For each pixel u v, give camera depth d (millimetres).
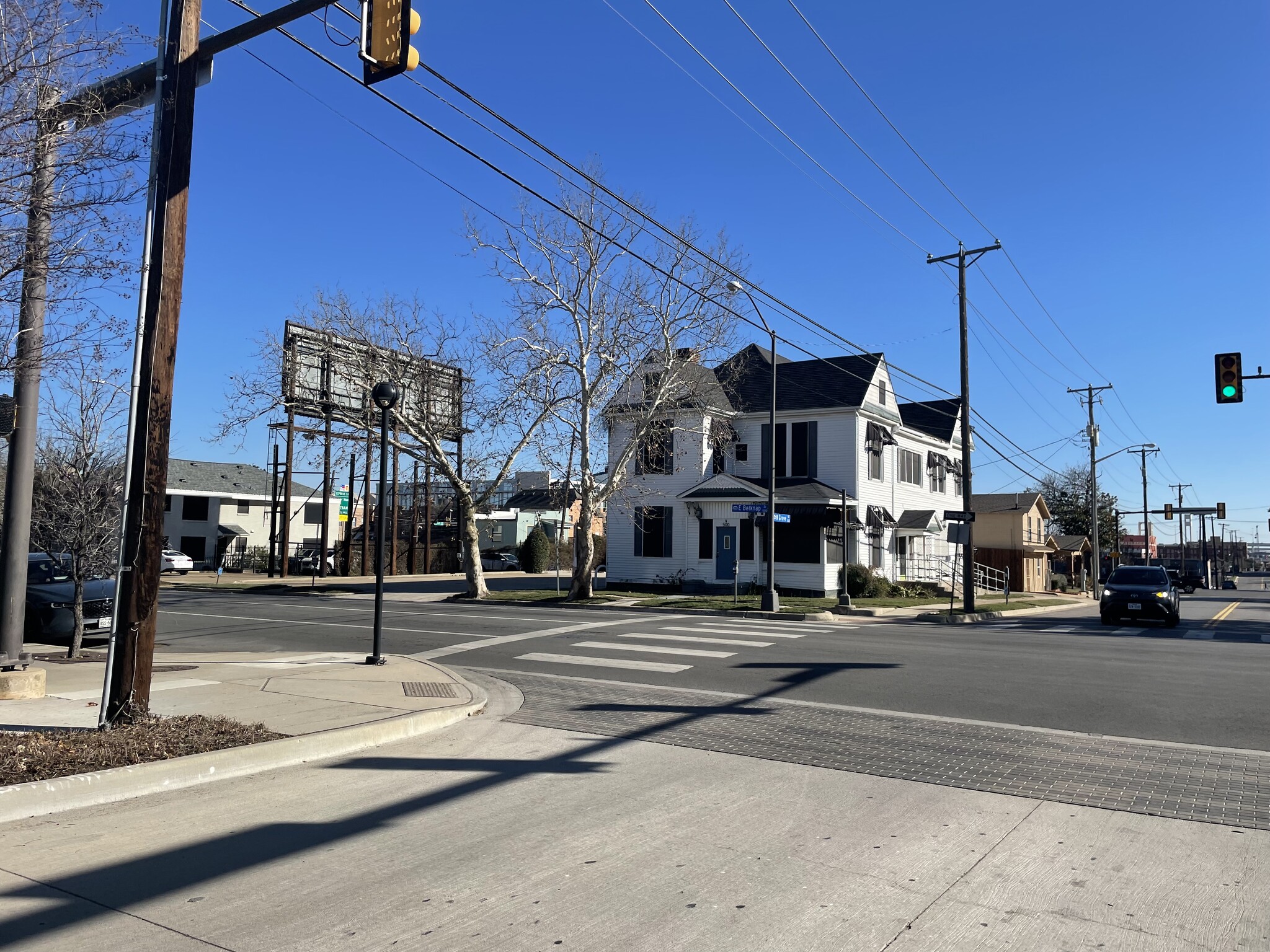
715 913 4539
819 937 4270
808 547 31328
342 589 34375
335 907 4586
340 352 27719
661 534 33781
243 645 16391
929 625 23172
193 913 4504
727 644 16141
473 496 29453
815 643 16469
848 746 8461
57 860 5246
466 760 7902
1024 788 6961
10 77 6871
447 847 5551
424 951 4082
